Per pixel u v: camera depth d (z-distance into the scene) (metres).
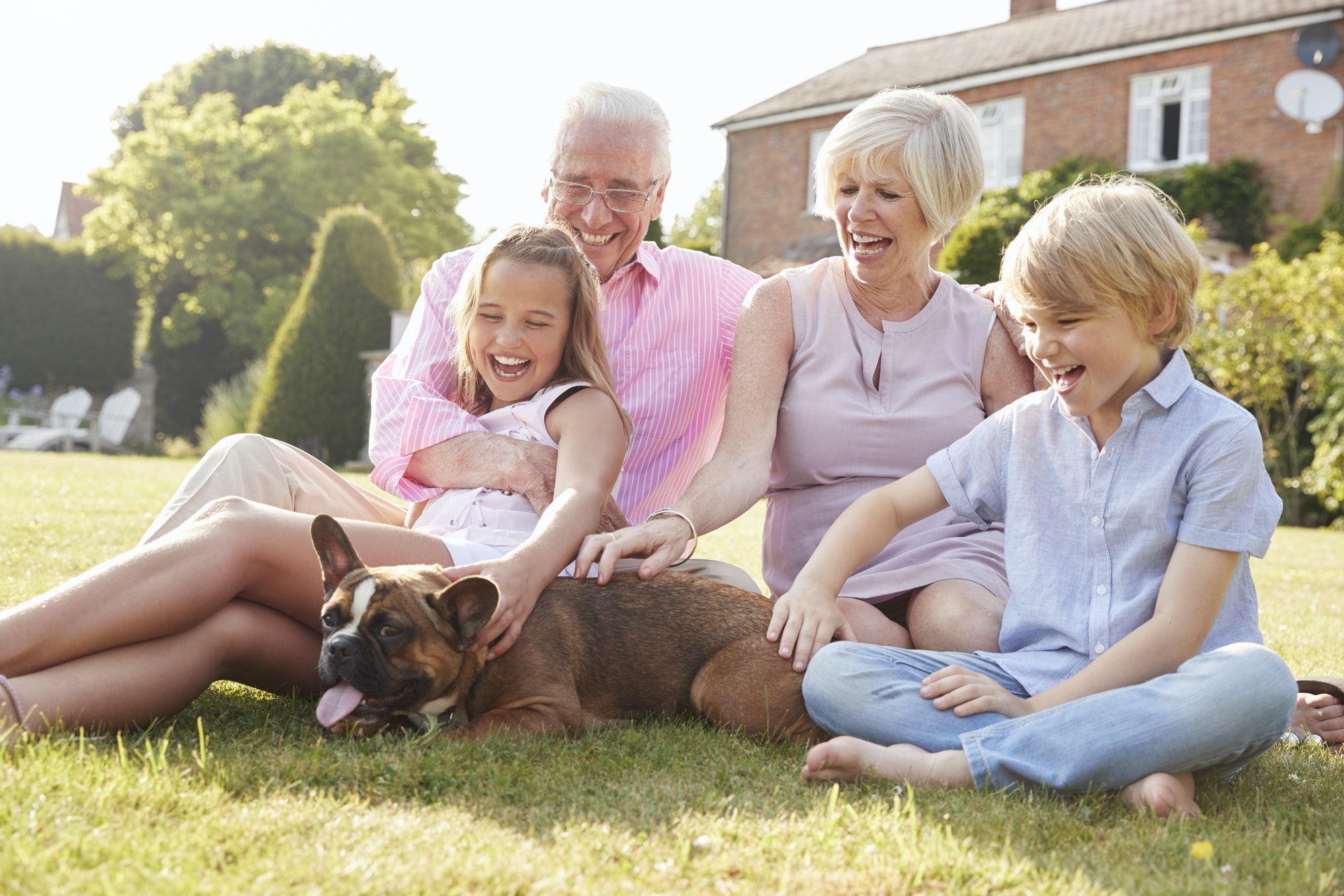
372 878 1.74
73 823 1.87
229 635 2.71
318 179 41.16
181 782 2.09
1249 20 21.67
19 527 7.76
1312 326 16.17
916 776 2.46
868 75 27.23
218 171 39.91
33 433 26.62
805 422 3.60
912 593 3.33
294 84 49.69
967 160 3.41
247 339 37.44
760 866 1.89
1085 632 2.79
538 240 3.34
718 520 3.34
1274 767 2.82
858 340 3.63
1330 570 9.29
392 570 2.72
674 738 2.84
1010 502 3.01
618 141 3.80
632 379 3.86
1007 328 3.71
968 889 1.83
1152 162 22.91
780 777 2.51
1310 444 16.86
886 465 3.57
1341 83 20.97
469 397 3.55
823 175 3.57
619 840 1.98
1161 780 2.33
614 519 3.43
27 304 34.69
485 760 2.44
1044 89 24.06
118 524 8.33
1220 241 21.44
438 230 46.56
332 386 22.33
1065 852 2.06
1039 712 2.49
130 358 36.25
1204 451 2.69
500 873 1.78
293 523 2.78
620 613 3.06
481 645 2.77
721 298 4.05
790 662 2.94
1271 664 2.38
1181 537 2.68
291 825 1.95
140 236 38.00
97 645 2.45
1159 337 2.75
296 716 2.89
